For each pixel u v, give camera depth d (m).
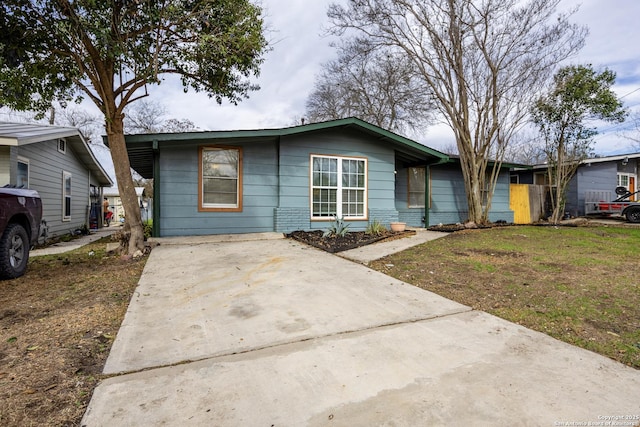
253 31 6.86
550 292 4.05
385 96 22.19
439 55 11.08
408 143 9.60
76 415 1.77
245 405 1.86
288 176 8.77
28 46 5.80
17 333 2.81
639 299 3.77
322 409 1.83
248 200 8.49
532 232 9.64
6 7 5.39
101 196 17.27
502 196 13.32
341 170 9.43
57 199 10.88
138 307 3.42
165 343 2.63
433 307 3.53
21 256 4.89
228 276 4.64
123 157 6.51
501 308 3.54
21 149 8.50
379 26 11.45
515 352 2.53
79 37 5.69
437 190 12.41
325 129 9.20
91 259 6.12
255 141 8.55
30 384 2.05
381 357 2.43
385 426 1.70
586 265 5.45
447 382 2.11
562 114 12.45
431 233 9.38
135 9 5.91
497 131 11.51
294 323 3.06
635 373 2.26
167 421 1.72
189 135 7.43
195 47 6.69
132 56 6.25
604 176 15.83
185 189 7.90
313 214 9.08
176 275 4.68
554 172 14.09
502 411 1.83
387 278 4.66
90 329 2.91
